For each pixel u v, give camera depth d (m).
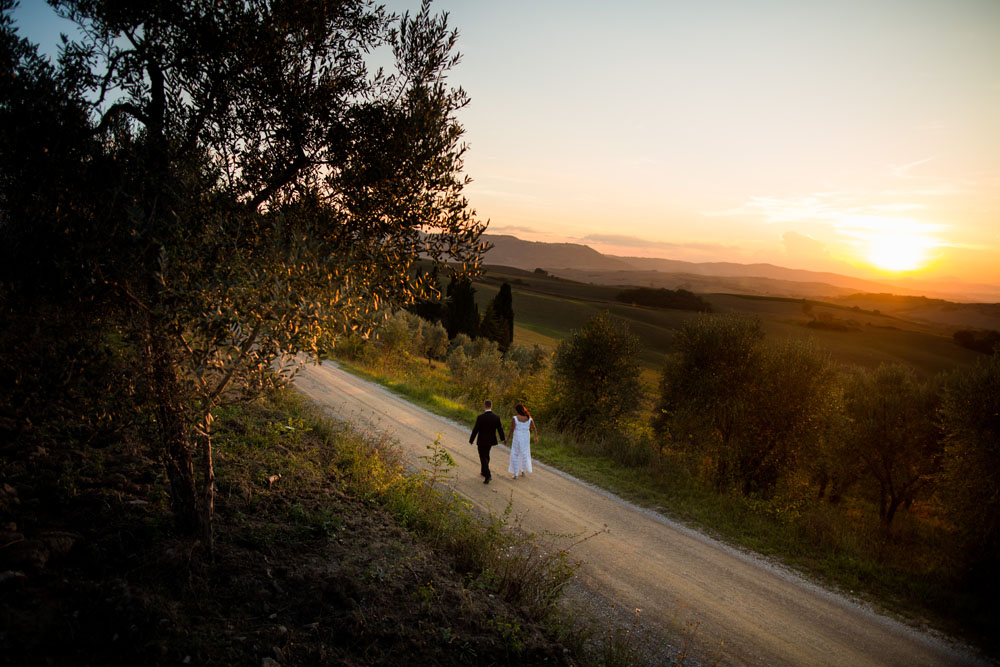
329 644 3.96
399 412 15.86
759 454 13.83
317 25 4.66
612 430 17.00
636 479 11.80
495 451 13.09
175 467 4.56
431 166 4.83
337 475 8.15
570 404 18.55
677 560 7.93
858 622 6.65
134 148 3.85
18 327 3.44
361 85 5.06
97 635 3.33
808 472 14.45
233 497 5.92
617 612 6.27
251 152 4.51
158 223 3.71
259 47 4.36
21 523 4.11
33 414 3.56
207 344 3.63
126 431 5.16
